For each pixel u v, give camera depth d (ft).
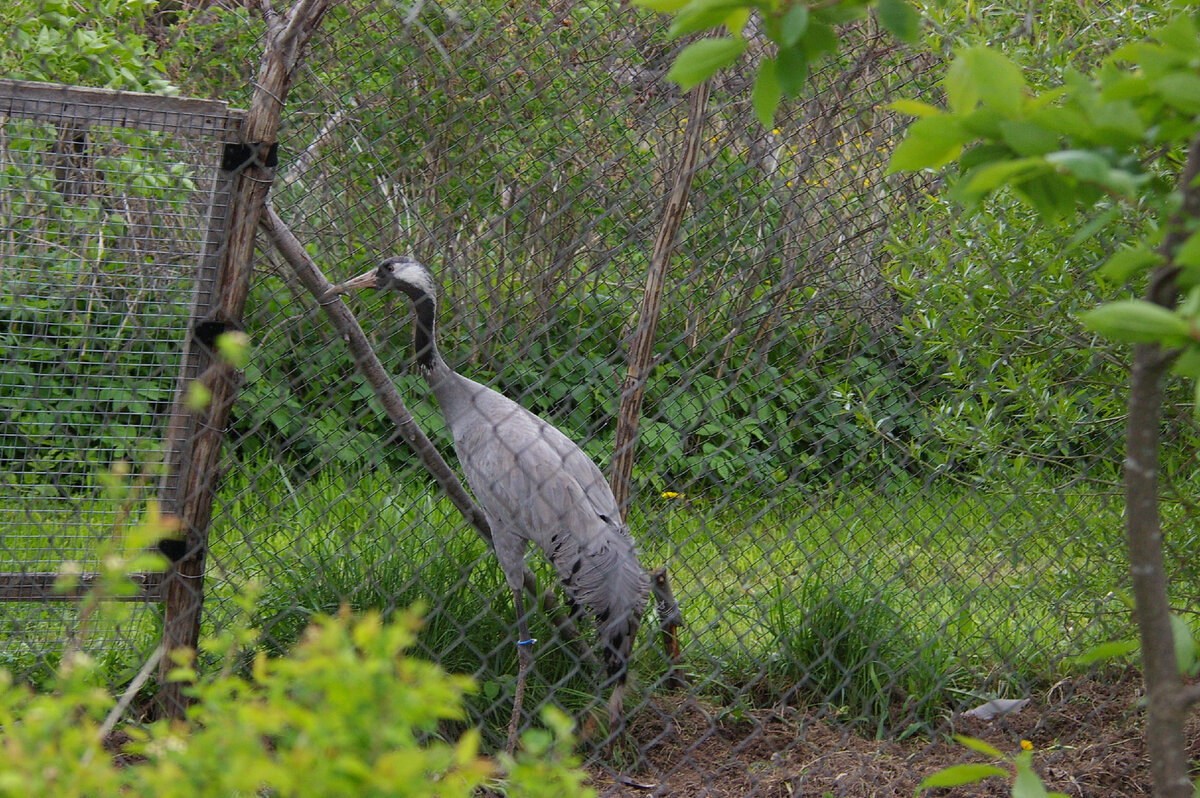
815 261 24.43
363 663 9.99
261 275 24.16
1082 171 8.52
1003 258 21.33
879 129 24.44
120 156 20.85
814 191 25.46
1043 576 24.81
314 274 21.34
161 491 20.45
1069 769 22.72
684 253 25.90
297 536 26.23
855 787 22.40
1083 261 21.22
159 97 19.56
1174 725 10.71
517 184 24.75
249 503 26.50
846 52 25.34
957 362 22.27
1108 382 22.48
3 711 9.53
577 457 25.94
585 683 26.55
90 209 20.53
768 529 25.34
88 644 22.00
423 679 9.65
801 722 24.81
